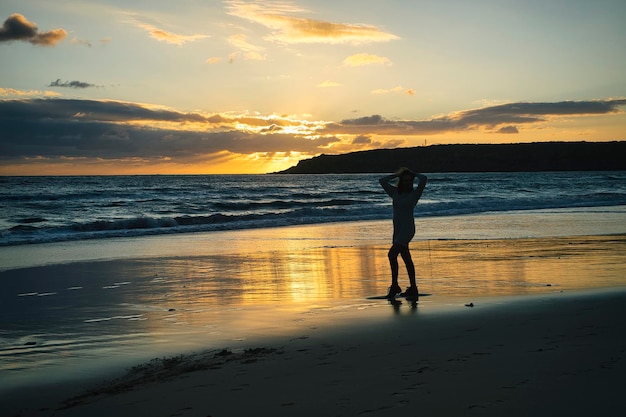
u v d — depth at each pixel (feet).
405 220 27.76
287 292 29.71
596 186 231.09
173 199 160.66
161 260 44.93
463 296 26.81
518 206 112.57
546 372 13.80
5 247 58.54
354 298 27.43
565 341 16.94
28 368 17.04
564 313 21.38
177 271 38.63
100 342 20.08
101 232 72.13
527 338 17.60
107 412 12.79
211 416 12.04
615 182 274.98
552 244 50.26
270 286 31.81
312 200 157.79
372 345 17.76
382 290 29.84
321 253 48.11
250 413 12.07
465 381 13.41
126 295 29.86
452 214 96.43
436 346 17.19
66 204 136.77
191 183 313.53
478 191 198.49
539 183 265.95
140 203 140.56
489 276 33.19
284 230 74.64
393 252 27.63
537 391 12.43
